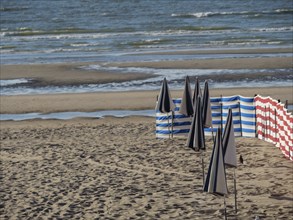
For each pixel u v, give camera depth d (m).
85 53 84.12
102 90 56.88
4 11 153.75
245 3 160.12
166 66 68.62
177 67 67.69
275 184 29.27
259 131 37.78
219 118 38.38
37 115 48.25
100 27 118.81
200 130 26.58
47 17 138.75
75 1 171.38
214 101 38.28
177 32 107.69
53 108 50.19
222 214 25.58
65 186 29.94
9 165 33.94
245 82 57.91
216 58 73.56
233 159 24.41
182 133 38.72
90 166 33.25
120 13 143.00
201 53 79.00
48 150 37.00
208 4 160.75
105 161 34.09
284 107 34.16
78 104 51.19
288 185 29.08
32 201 27.95
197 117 26.66
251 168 31.89
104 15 139.50
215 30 108.81
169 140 38.28
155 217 25.48
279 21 119.19
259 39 93.25
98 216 25.81
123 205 27.05
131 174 31.61
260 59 71.06
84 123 44.66
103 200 27.77
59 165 33.62
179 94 52.81
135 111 48.16
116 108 49.28
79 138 40.00
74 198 28.16
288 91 52.66
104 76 63.88
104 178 31.05
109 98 52.91
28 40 102.50
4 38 106.62
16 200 28.12
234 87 55.44
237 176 30.59
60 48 90.50
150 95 53.41
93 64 72.44
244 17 127.88
